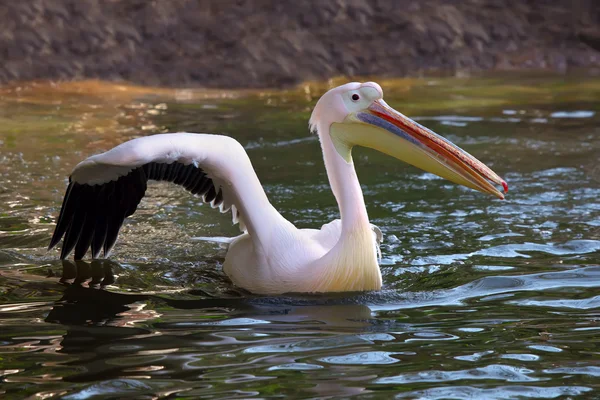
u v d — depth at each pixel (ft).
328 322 26.43
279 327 25.95
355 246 29.50
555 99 73.92
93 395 20.63
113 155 28.58
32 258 33.50
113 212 31.89
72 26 87.81
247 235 32.09
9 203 40.81
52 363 22.80
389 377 21.77
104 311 27.55
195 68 85.97
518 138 57.47
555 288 29.71
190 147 29.27
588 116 65.72
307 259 29.99
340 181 30.04
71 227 32.19
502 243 35.27
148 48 88.48
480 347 23.98
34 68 82.84
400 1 99.71
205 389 20.99
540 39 100.68
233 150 30.30
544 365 22.58
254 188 30.40
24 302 28.50
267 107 71.51
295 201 41.98
